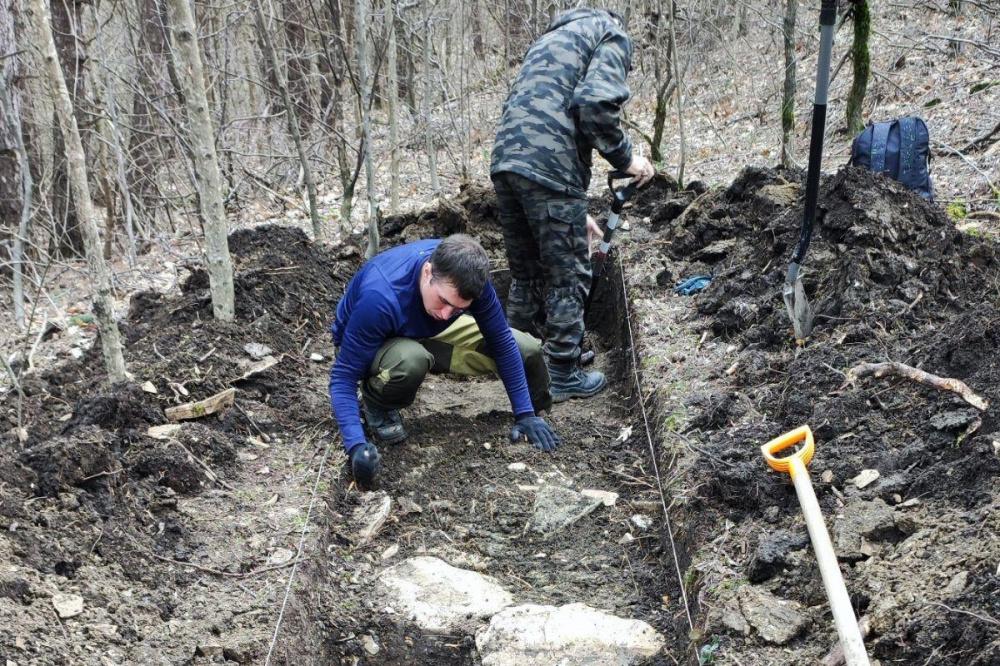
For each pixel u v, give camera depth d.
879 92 8.77
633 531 3.32
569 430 4.09
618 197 4.19
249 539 2.96
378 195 8.91
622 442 3.94
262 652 2.45
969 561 2.17
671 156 9.40
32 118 7.81
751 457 3.04
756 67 11.52
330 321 4.77
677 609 2.83
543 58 3.88
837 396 3.13
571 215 3.96
